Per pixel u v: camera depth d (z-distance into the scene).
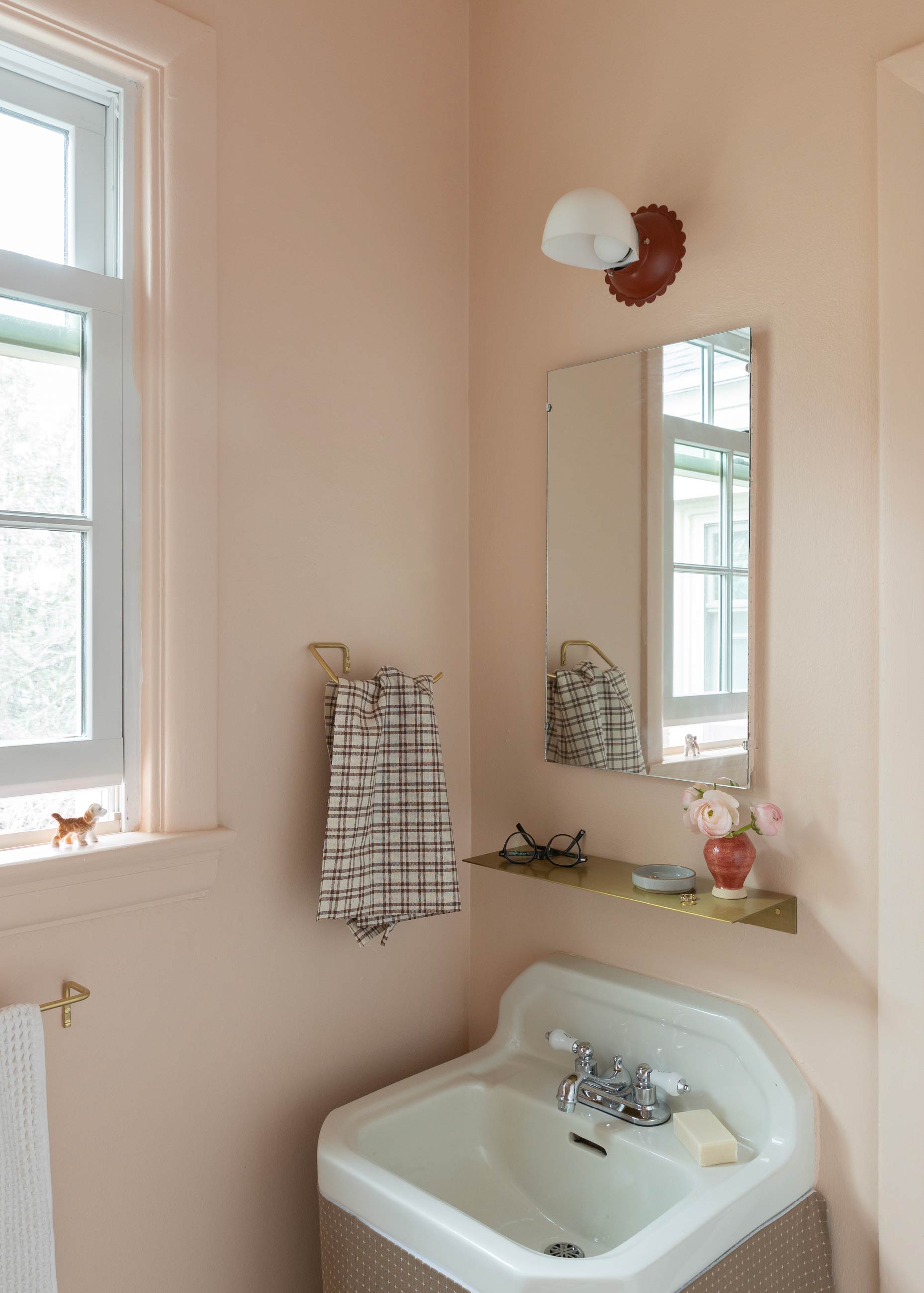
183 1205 1.32
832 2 1.26
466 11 1.75
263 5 1.41
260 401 1.40
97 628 1.25
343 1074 1.53
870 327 1.22
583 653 1.54
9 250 1.18
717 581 1.36
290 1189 1.45
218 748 1.34
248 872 1.39
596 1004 1.50
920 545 1.16
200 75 1.30
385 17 1.59
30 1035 1.09
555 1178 1.39
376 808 1.50
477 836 1.75
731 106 1.37
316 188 1.48
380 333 1.59
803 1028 1.29
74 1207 1.21
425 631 1.67
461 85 1.74
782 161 1.31
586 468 1.54
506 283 1.69
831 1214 1.26
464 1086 1.48
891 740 1.19
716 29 1.38
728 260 1.37
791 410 1.29
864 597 1.23
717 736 1.37
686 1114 1.31
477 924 1.75
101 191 1.28
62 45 1.19
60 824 1.18
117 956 1.24
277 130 1.43
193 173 1.30
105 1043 1.23
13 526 1.19
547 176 1.62
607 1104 1.38
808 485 1.28
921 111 1.16
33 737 1.21
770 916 1.26
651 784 1.48
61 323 1.23
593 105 1.55
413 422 1.65
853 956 1.24
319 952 1.49
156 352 1.28
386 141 1.60
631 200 1.49
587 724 1.54
